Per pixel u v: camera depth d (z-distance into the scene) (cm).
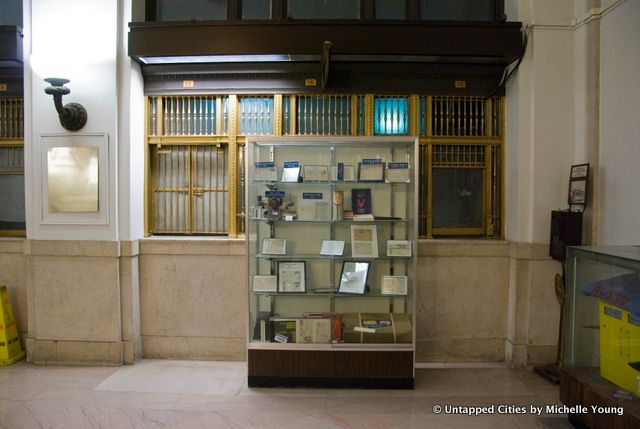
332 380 324
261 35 349
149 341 384
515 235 371
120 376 347
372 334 326
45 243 367
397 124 391
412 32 350
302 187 344
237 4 382
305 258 342
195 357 382
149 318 384
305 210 338
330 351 323
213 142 392
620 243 312
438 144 392
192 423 278
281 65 372
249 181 328
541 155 360
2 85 395
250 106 393
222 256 378
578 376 264
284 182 334
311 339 327
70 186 367
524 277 365
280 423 278
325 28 350
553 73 359
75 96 365
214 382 337
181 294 381
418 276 379
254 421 280
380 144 337
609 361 247
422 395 316
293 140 324
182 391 321
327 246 340
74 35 364
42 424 276
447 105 393
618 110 314
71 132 366
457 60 367
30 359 375
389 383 324
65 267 369
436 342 381
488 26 352
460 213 397
